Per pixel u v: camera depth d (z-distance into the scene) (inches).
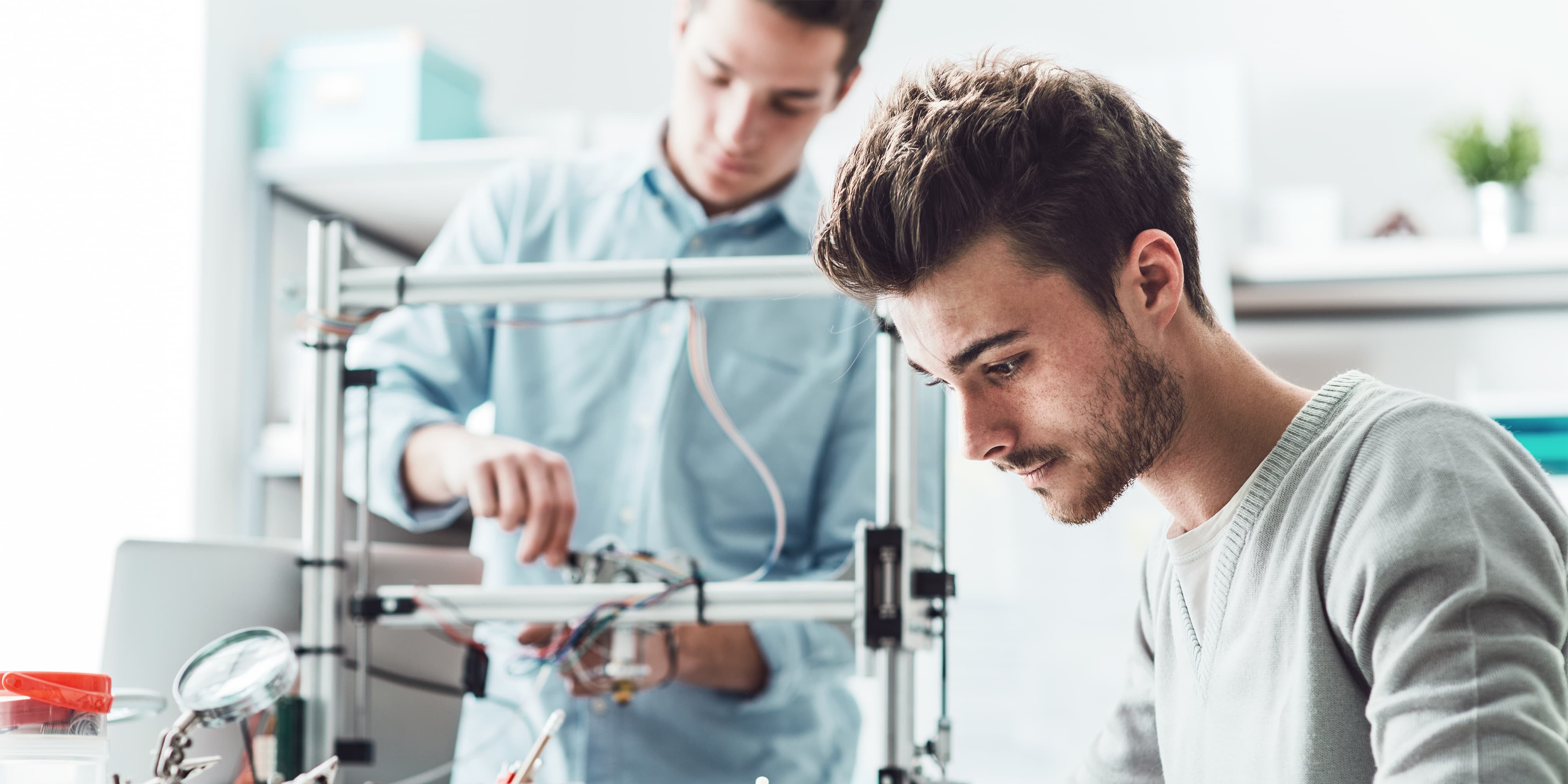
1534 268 94.0
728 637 60.2
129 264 93.4
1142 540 99.4
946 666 49.9
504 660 64.7
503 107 128.6
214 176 97.3
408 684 55.7
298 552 54.8
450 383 66.2
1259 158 113.4
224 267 98.0
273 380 101.6
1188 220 37.8
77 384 89.0
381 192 102.0
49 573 85.7
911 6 121.5
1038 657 100.4
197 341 94.3
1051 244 34.8
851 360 69.0
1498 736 27.8
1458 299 104.3
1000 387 36.1
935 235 34.5
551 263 71.3
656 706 63.7
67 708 33.6
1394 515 31.6
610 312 67.9
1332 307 108.1
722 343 67.9
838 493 68.0
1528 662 28.8
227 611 50.8
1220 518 37.7
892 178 35.4
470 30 128.0
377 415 61.1
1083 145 35.4
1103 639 99.5
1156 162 36.9
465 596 50.6
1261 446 37.2
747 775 64.3
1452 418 33.2
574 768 63.4
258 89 103.1
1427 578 30.3
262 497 100.2
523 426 68.1
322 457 51.8
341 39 100.5
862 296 37.8
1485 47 109.9
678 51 67.6
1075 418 35.8
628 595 49.6
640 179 70.8
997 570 101.8
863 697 94.0
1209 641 37.8
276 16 105.4
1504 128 108.0
